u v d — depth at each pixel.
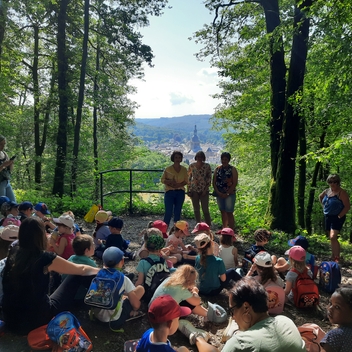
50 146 21.28
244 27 9.95
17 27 14.09
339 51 6.55
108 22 15.07
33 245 3.02
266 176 16.69
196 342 3.14
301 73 8.10
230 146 19.42
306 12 6.93
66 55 15.11
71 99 15.29
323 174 17.09
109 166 18.50
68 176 15.54
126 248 5.33
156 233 3.88
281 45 8.09
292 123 8.32
